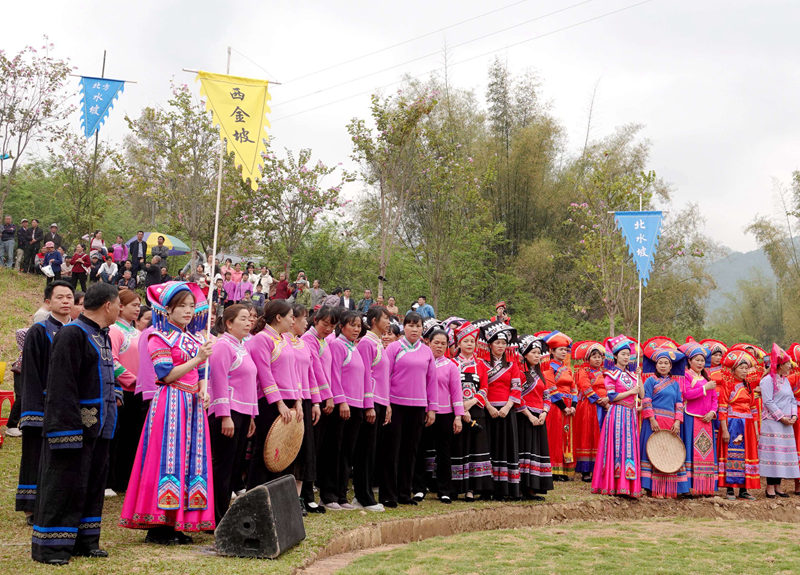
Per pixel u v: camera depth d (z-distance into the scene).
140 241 24.17
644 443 11.50
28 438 6.95
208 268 20.34
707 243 36.84
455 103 35.56
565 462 12.67
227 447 7.14
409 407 9.53
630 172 36.22
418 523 8.75
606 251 25.00
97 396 5.91
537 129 36.62
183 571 5.71
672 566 7.58
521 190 37.09
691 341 12.70
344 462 9.04
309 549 6.91
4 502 7.85
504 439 10.46
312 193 27.78
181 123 28.08
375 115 25.89
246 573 5.79
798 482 12.08
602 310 36.62
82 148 29.55
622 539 8.93
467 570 7.00
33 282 24.61
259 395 7.86
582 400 12.67
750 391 12.50
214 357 7.09
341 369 8.95
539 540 8.68
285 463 7.75
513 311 35.62
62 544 5.72
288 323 7.95
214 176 28.36
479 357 10.61
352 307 20.31
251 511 6.46
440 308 33.19
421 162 27.33
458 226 30.28
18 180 40.25
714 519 10.80
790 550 8.53
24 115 26.55
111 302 6.00
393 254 33.47
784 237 39.22
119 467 8.89
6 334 19.09
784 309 40.75
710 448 11.75
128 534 6.93
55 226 25.48
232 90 8.42
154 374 6.67
